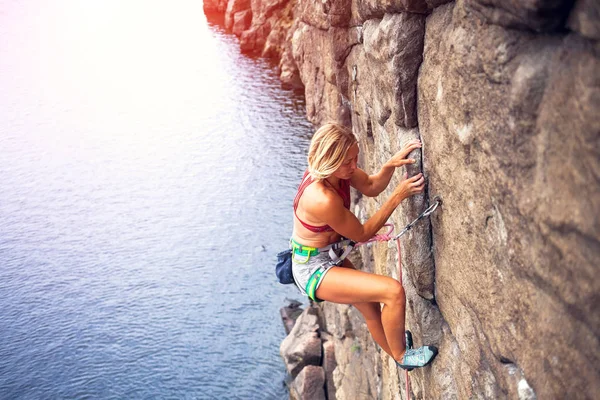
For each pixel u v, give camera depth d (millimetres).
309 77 18219
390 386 6262
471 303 3186
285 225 24203
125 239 24734
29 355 18797
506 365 2812
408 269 4051
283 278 3824
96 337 19266
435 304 4062
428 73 3385
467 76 2738
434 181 3518
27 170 32375
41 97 43594
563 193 2039
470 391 3447
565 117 1990
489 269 2840
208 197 26953
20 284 22500
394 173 4430
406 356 3850
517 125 2309
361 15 4527
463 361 3510
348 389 10188
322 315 14281
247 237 23688
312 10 15156
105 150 33750
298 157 29156
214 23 57656
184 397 16375
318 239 3568
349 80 6891
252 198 26375
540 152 2174
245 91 37469
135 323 19656
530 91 2176
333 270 3584
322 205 3361
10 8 74438
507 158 2438
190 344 18266
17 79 47812
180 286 21156
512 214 2471
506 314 2691
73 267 23281
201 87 39969
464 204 3066
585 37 1898
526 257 2393
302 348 13422
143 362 17828
